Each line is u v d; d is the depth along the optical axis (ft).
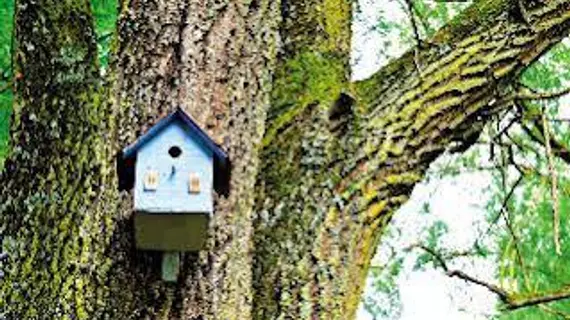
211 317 10.25
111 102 10.94
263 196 11.80
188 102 10.84
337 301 11.29
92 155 10.75
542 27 12.45
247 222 10.87
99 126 10.89
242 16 11.44
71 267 10.27
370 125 11.98
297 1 13.51
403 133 11.94
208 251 10.44
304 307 11.15
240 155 10.95
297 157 11.94
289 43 13.12
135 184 9.91
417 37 12.41
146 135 10.02
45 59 11.46
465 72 12.21
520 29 12.44
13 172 10.91
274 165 11.98
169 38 11.08
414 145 11.96
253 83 11.34
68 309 10.11
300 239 11.46
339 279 11.37
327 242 11.47
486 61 12.27
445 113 12.09
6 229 10.62
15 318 10.18
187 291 10.23
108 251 10.27
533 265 21.47
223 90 11.05
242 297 10.58
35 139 10.98
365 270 11.69
